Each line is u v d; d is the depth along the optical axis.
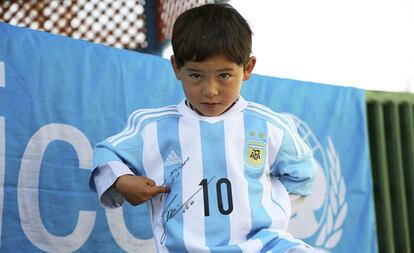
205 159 2.16
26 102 2.95
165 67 3.44
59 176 3.01
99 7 4.96
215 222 2.10
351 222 3.98
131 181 2.09
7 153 2.87
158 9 4.96
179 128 2.20
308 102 3.94
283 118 2.31
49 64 3.04
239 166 2.16
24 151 2.92
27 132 2.94
